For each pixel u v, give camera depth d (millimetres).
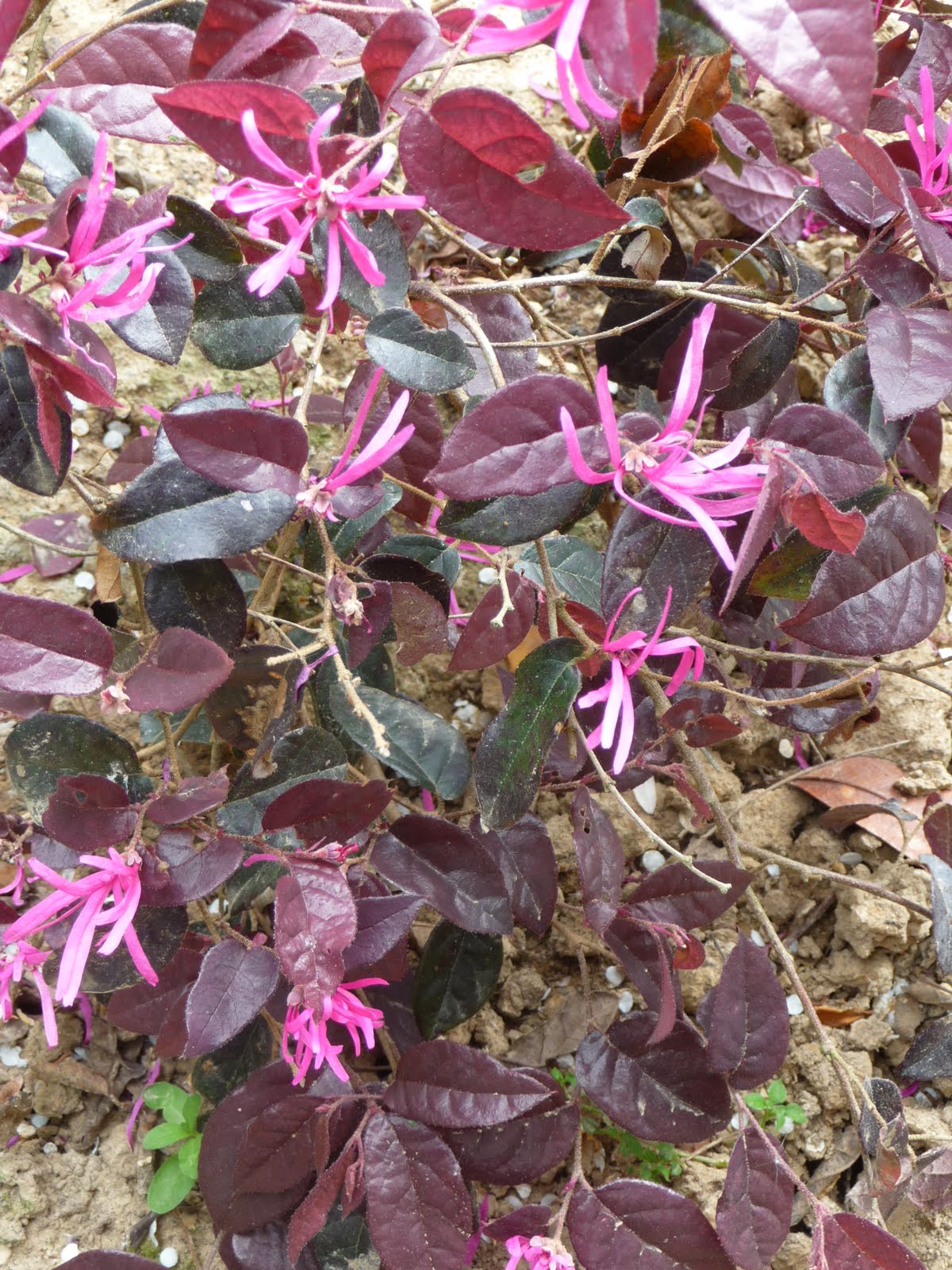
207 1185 303
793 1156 381
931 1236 363
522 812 283
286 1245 315
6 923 308
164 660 251
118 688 249
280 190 222
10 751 287
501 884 316
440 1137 309
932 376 258
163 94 219
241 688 296
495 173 216
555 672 276
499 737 281
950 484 444
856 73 177
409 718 347
